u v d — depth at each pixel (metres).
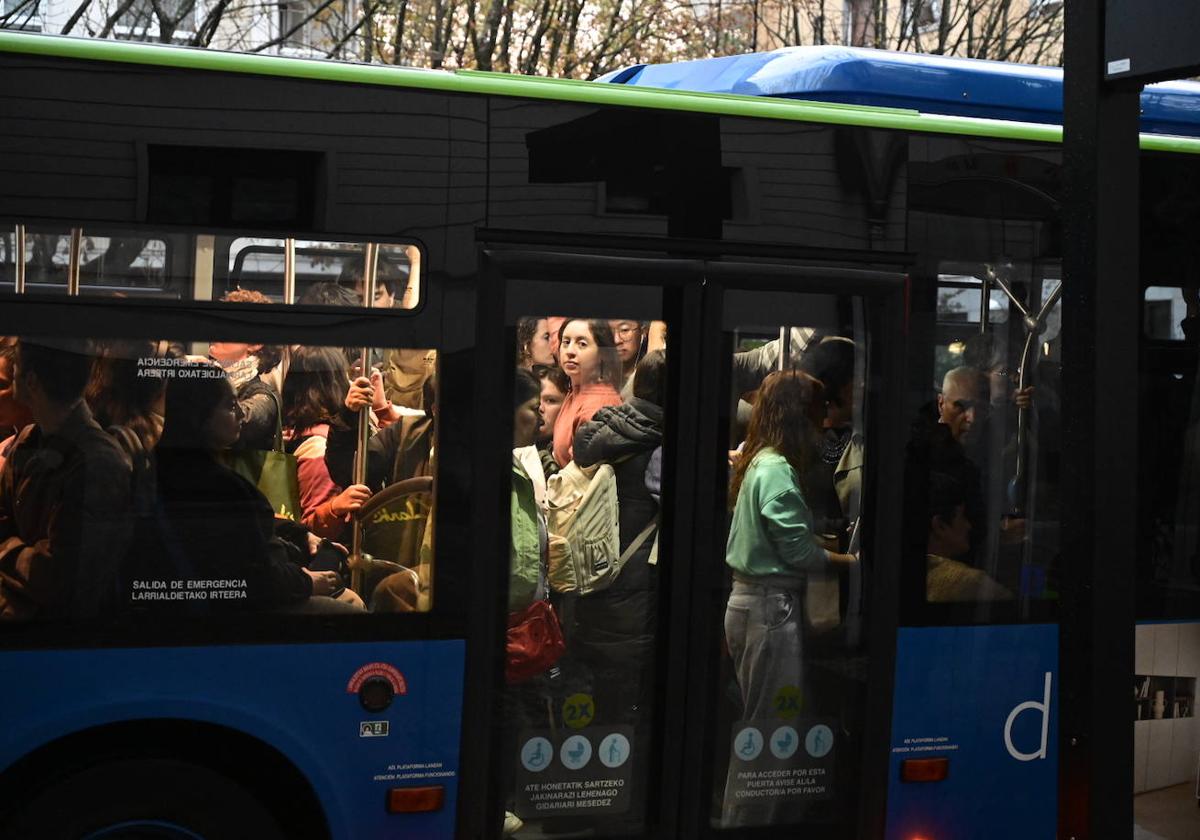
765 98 4.70
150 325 4.04
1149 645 5.41
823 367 4.74
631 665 4.57
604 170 4.48
